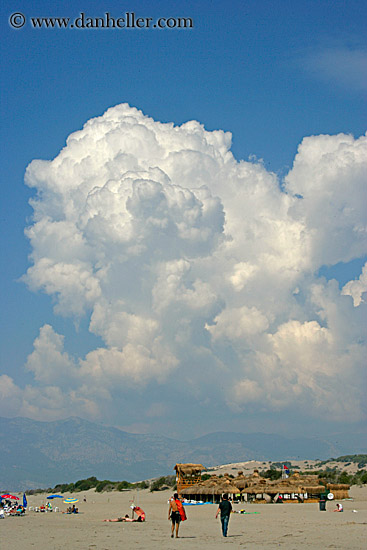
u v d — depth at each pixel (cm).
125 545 3297
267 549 3020
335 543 3297
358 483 11712
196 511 7150
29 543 3441
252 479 9169
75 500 10644
